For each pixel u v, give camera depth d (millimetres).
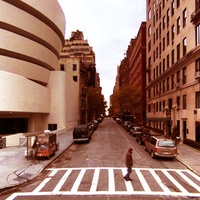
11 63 37562
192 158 21891
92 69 118812
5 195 12453
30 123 44531
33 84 39719
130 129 46406
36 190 13164
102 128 63219
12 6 36562
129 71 106625
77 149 27828
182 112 33250
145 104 66938
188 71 30938
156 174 16625
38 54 42406
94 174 16391
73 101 62688
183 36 33375
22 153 23969
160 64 47688
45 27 43188
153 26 54812
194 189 13438
